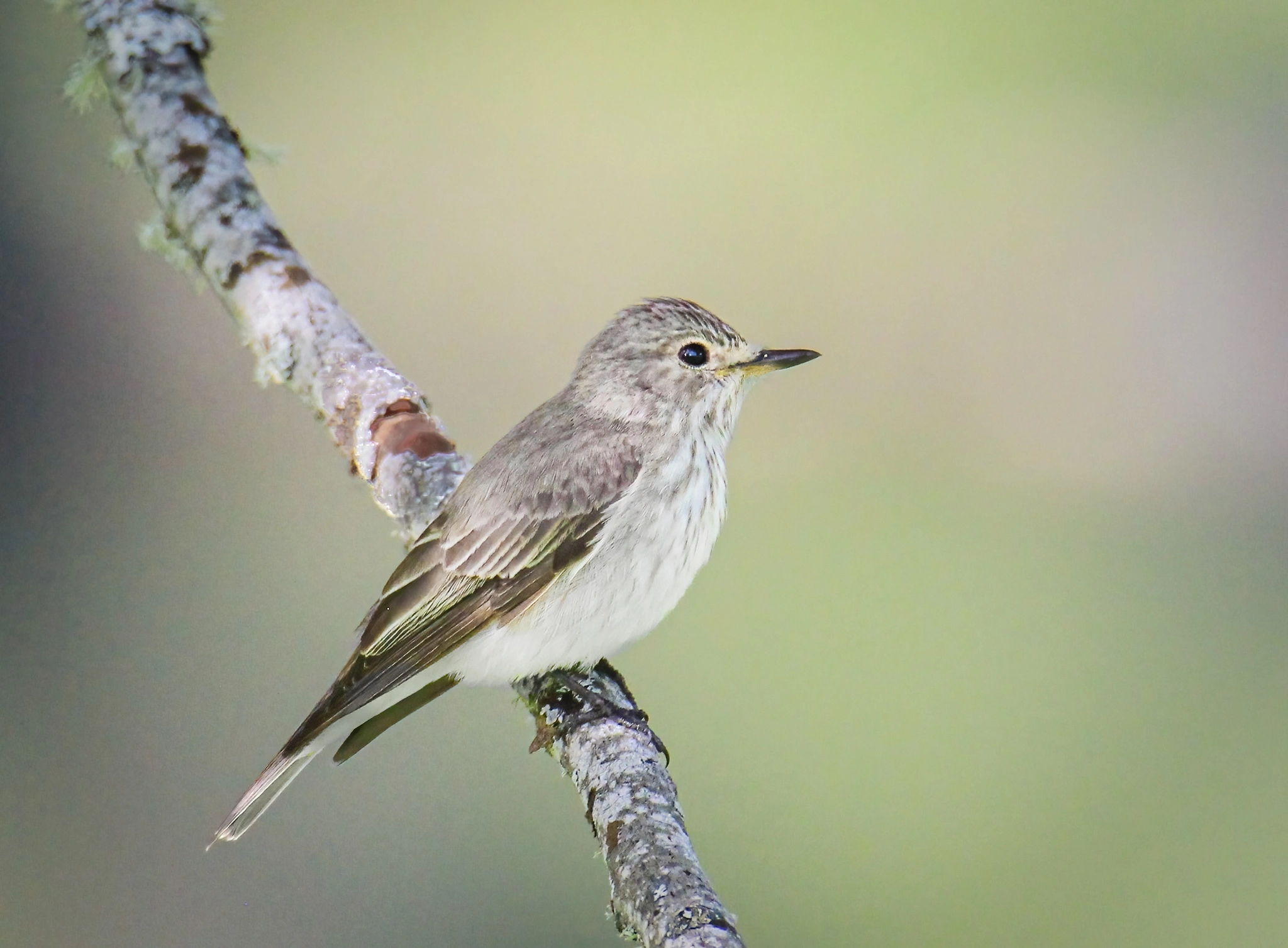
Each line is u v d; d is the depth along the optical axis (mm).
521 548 4035
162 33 4094
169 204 4082
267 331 4074
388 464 4055
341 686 4027
